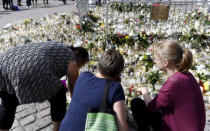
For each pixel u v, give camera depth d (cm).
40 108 280
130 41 496
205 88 299
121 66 150
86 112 142
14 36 619
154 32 543
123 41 502
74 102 151
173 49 164
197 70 343
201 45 498
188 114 160
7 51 175
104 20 778
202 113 169
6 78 171
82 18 705
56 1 2045
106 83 145
